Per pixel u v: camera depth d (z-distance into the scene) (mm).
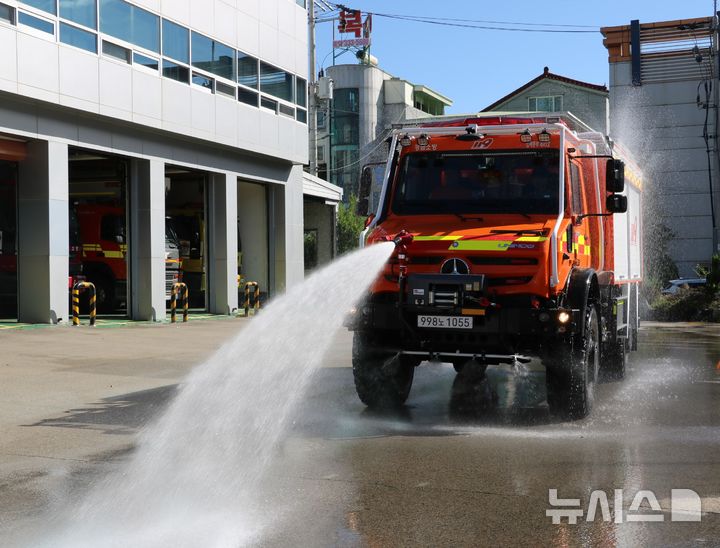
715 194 41469
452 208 8758
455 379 11508
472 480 5859
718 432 7613
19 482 5840
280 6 26484
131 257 20906
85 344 14586
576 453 6707
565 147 8641
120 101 19000
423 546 4492
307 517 5016
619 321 11258
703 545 4504
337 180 65938
